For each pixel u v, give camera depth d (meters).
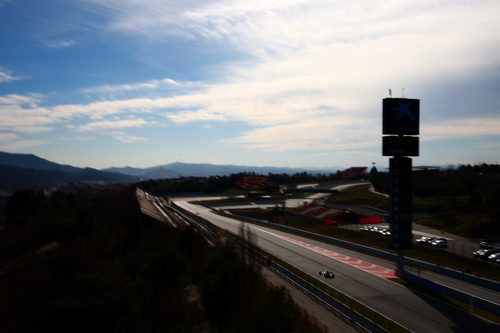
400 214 53.25
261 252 67.56
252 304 31.30
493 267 52.84
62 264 56.22
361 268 60.03
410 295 45.41
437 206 107.44
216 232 86.75
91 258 61.47
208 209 166.62
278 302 28.00
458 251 66.06
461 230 85.31
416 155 53.78
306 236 95.62
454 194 109.62
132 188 172.50
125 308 32.34
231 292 33.12
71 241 76.19
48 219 96.19
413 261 61.00
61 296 32.03
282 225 111.06
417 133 53.66
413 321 36.75
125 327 30.08
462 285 48.31
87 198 166.12
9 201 113.56
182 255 45.72
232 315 32.47
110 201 118.00
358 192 171.38
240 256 38.38
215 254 38.78
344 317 36.06
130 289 34.75
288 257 69.50
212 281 34.34
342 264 63.12
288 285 48.41
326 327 33.41
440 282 49.97
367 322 32.72
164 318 33.72
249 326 27.67
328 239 86.69
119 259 64.06
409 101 53.19
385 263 63.28
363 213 125.75
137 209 86.69
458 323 36.16
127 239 80.56
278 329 26.83
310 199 183.50
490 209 85.38
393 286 49.44
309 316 36.34
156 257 42.72
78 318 29.09
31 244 76.56
